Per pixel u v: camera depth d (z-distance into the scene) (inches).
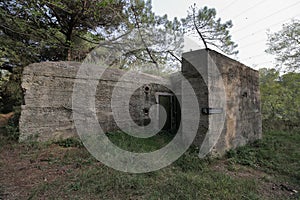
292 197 91.5
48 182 88.9
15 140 157.2
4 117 274.8
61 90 183.6
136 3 258.5
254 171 128.1
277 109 370.0
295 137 252.2
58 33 271.4
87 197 77.7
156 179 100.2
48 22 247.3
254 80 236.5
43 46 232.4
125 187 87.7
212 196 84.3
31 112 163.6
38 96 169.0
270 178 114.8
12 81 277.9
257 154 164.1
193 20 317.4
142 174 105.3
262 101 382.3
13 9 187.8
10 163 112.4
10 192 78.8
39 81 171.3
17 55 212.8
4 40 195.9
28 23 198.2
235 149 174.7
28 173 99.5
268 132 295.1
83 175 96.6
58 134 175.9
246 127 204.8
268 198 89.0
